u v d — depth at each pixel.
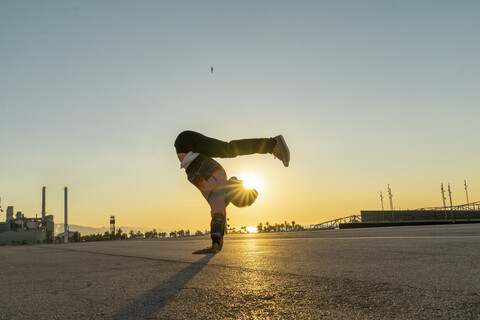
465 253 2.96
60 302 1.74
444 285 1.73
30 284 2.37
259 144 3.43
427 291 1.61
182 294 1.76
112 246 7.25
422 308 1.35
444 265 2.36
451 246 3.59
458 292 1.57
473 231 6.38
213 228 3.76
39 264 3.75
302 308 1.42
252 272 2.34
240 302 1.55
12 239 101.50
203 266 2.76
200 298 1.66
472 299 1.45
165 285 2.03
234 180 3.63
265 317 1.33
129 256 4.17
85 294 1.91
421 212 46.97
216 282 2.04
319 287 1.79
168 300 1.65
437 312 1.29
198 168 3.56
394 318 1.24
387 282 1.85
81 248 7.16
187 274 2.40
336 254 3.26
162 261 3.31
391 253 3.18
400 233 6.92
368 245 4.08
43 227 105.25
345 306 1.42
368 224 33.19
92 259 4.03
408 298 1.50
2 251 7.77
